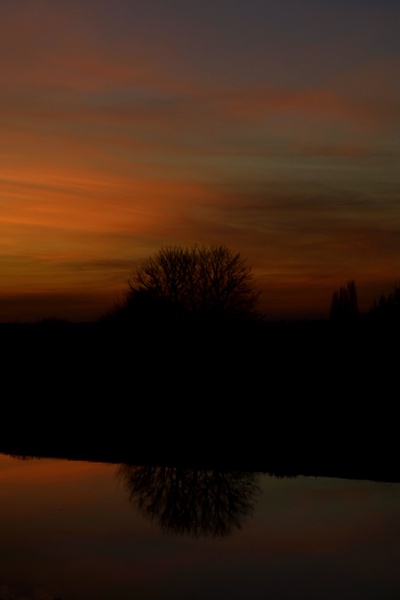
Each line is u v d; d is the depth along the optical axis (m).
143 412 33.34
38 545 12.53
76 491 17.56
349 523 14.00
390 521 14.19
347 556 11.80
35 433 28.50
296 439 26.14
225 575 10.91
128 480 19.12
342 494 16.98
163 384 39.72
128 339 49.47
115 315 53.09
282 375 39.59
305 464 21.62
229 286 53.91
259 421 30.12
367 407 31.73
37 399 37.59
